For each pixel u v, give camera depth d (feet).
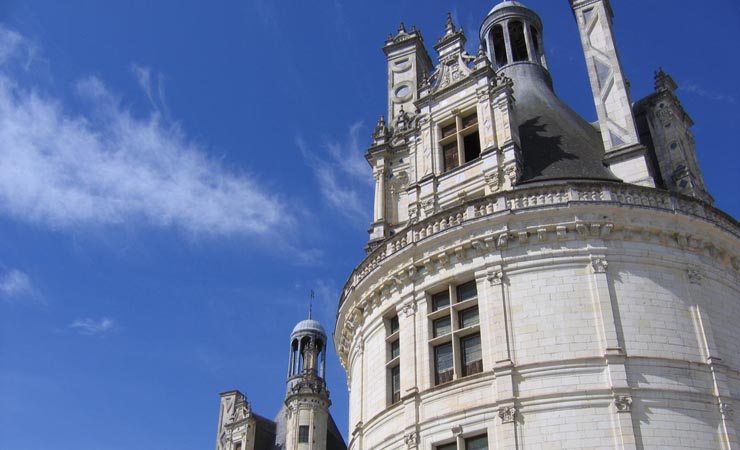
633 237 81.35
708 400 73.56
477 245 83.92
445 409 78.64
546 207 81.87
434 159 100.68
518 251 82.38
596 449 70.13
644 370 73.77
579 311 77.46
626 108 96.07
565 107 115.85
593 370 73.92
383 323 92.27
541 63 129.08
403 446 80.89
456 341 82.64
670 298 78.84
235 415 248.93
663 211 81.92
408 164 111.04
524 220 82.79
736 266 85.76
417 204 98.84
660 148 100.53
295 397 241.14
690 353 76.02
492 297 81.00
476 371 80.18
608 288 78.23
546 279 79.97
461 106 101.55
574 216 81.56
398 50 130.52
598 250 80.23
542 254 81.20
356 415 93.45
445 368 83.25
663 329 76.69
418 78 125.70
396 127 118.01
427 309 86.58
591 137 104.53
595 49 103.71
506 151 93.20
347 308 100.99
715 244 83.61
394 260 91.09
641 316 77.05
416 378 83.30
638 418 71.20
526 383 74.95
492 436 73.97
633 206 81.46
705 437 71.46
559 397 73.10
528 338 77.41
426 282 87.66
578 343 75.72
